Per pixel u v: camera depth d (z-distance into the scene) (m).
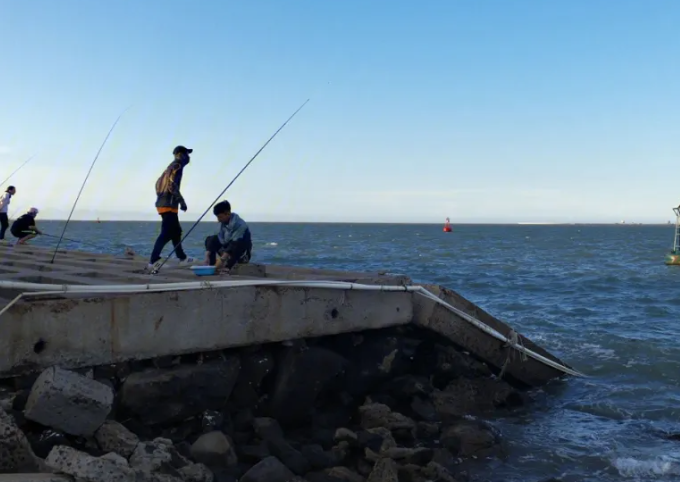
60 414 4.97
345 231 167.88
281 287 7.14
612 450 7.96
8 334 5.34
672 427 8.89
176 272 9.13
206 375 6.39
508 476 7.10
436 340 9.28
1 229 17.81
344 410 7.89
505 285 30.72
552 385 10.77
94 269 9.81
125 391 5.91
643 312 21.33
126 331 6.01
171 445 5.41
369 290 8.04
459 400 8.90
